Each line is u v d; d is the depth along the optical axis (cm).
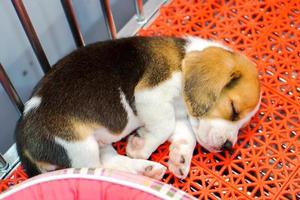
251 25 91
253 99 74
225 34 90
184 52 77
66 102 72
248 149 80
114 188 69
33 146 72
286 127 81
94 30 96
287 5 92
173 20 92
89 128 73
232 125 75
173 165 77
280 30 90
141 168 77
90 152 73
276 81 85
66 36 91
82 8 89
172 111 77
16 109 83
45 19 85
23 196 68
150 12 92
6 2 78
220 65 73
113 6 96
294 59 87
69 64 74
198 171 78
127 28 90
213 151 78
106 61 74
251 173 79
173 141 79
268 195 76
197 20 91
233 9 93
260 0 94
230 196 76
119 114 75
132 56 75
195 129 77
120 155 79
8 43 82
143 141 78
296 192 77
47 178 69
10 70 85
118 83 74
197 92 74
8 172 80
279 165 79
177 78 76
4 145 91
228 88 74
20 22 78
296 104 83
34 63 88
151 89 75
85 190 69
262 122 82
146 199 68
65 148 72
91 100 73
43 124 72
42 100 72
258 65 87
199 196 77
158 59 75
